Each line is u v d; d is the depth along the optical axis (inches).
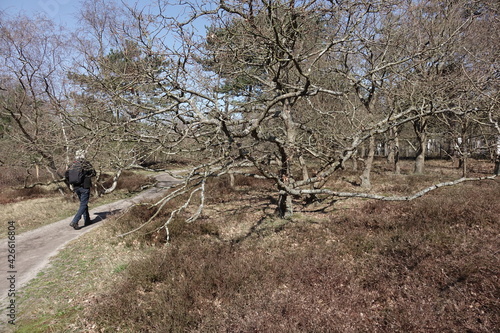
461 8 380.5
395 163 657.0
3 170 660.7
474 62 309.0
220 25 223.5
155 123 217.8
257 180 565.3
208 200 442.9
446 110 232.8
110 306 160.1
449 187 410.9
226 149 199.8
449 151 783.7
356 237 239.1
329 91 227.8
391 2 210.8
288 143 258.7
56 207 447.2
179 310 151.2
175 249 229.8
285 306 146.9
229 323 140.7
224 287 170.9
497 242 198.7
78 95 259.8
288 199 336.8
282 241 252.2
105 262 232.7
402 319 132.9
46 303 175.8
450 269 170.6
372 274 178.2
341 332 126.8
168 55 181.9
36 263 239.3
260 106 312.7
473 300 143.3
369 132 243.4
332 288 165.2
